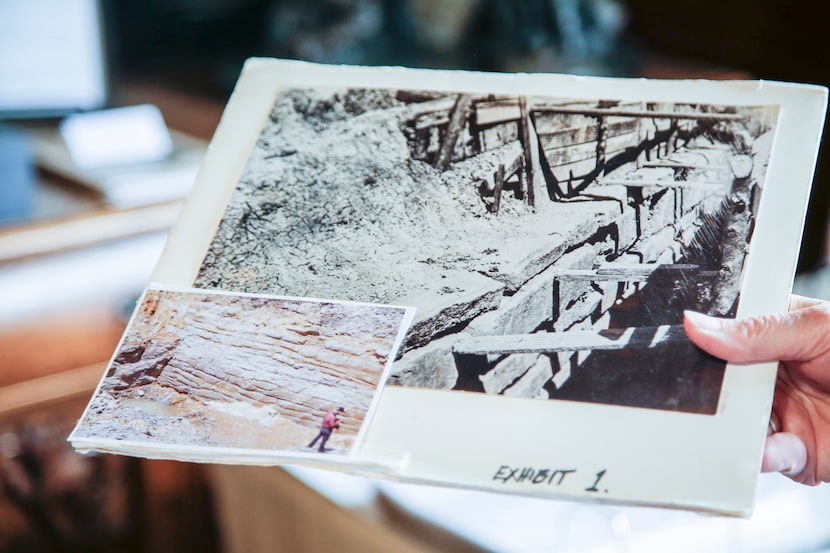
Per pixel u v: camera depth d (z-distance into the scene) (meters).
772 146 0.47
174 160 1.32
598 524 0.78
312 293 0.46
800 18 1.52
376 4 1.40
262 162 0.51
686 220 0.45
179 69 1.67
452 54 1.39
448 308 0.44
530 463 0.39
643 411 0.40
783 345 0.41
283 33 1.45
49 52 1.32
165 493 1.27
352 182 0.50
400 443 0.40
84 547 1.29
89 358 1.03
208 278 0.47
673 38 1.68
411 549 0.81
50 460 1.24
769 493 0.83
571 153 0.49
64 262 1.16
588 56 1.40
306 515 0.91
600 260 0.45
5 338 1.04
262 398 0.42
